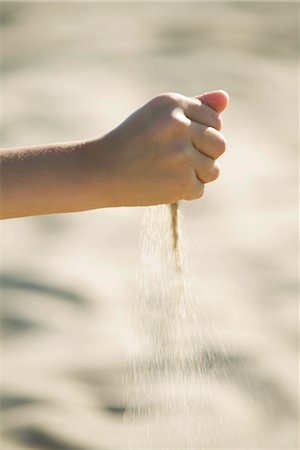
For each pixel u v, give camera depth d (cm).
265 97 407
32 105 389
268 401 205
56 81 417
